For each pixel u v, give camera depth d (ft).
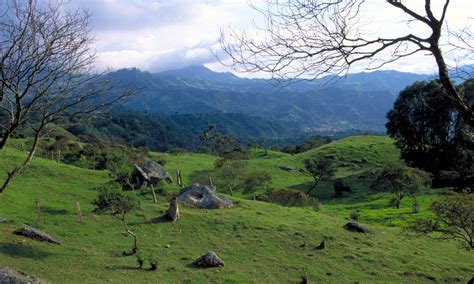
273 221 125.39
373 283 84.74
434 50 24.06
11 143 236.22
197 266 87.30
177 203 124.26
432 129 254.06
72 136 402.72
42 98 30.42
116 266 82.17
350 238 115.24
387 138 375.45
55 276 72.54
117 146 341.21
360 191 230.48
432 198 197.47
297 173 283.79
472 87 166.71
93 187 149.69
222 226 117.70
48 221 107.76
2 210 109.29
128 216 119.65
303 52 22.93
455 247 114.52
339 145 352.69
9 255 79.61
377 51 23.81
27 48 29.01
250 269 88.63
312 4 22.59
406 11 24.34
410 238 117.60
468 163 219.20
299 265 93.25
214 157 358.84
